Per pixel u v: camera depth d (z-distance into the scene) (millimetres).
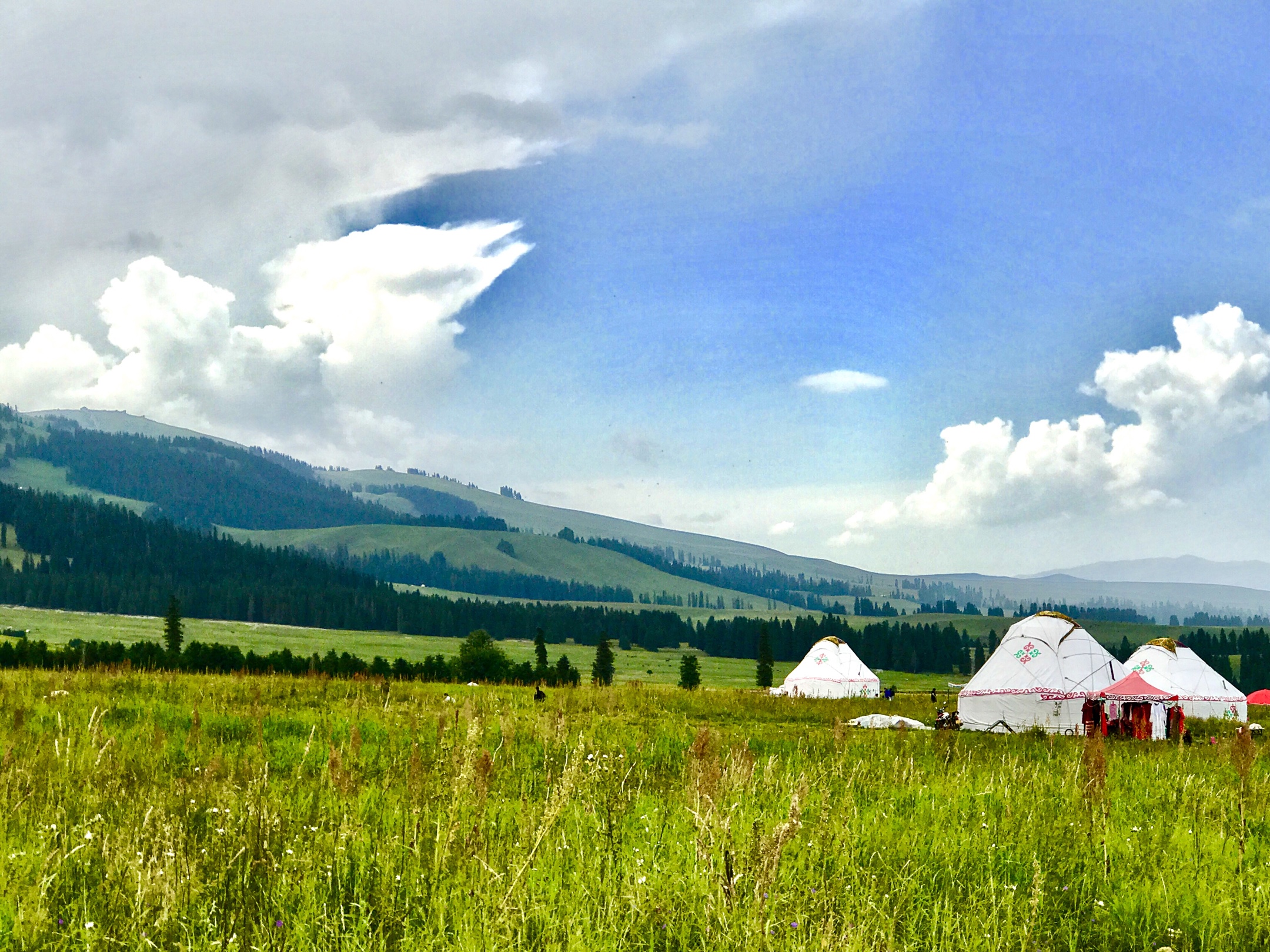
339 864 7121
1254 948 6582
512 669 91812
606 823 8453
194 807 8875
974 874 7969
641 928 6145
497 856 7188
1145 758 18859
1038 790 11734
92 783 9742
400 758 13164
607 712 28281
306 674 43906
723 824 6469
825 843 8250
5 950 5379
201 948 5562
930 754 18438
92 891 6457
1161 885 7668
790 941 5609
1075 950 6453
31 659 60750
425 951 5574
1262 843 9781
